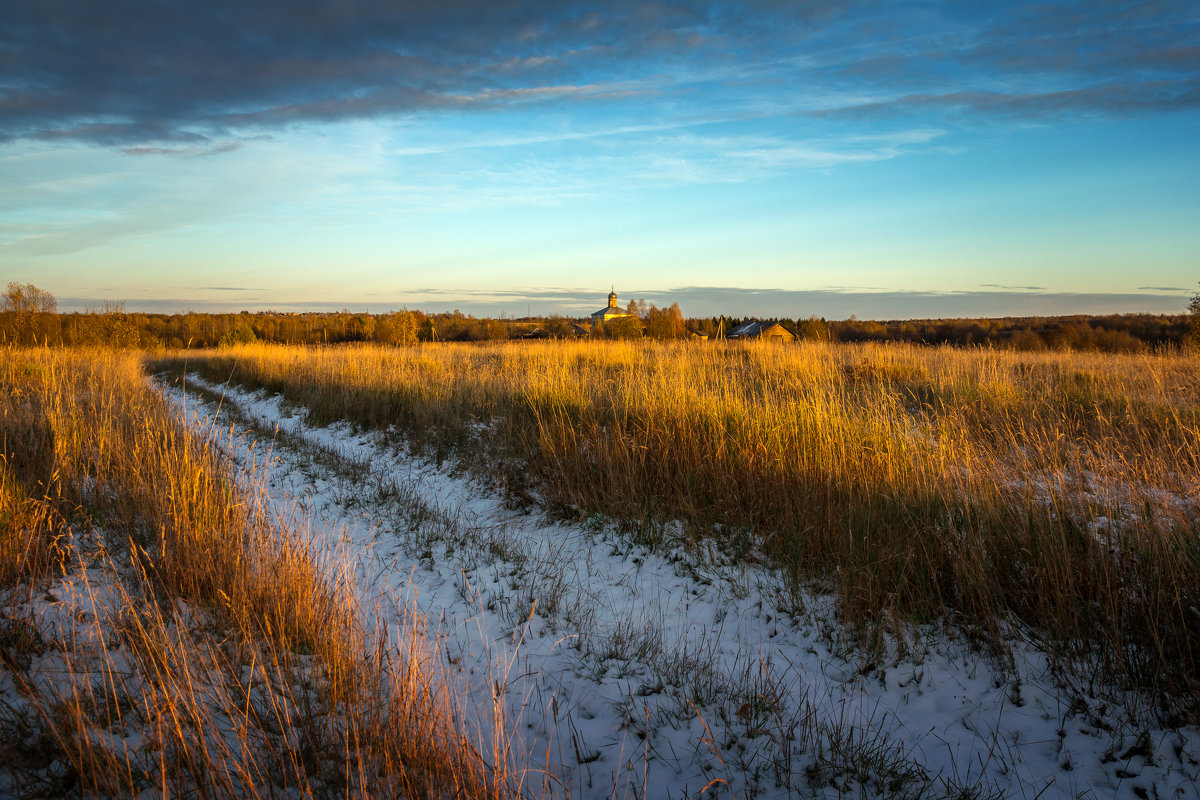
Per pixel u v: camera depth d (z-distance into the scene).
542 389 9.60
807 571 4.71
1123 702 3.16
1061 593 3.70
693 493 5.92
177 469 5.84
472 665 3.73
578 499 6.32
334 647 3.36
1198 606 3.37
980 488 4.76
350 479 7.79
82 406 10.06
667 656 3.85
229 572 4.06
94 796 2.36
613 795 2.74
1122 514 4.41
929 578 4.20
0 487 5.02
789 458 5.92
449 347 24.33
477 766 2.66
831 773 2.86
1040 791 2.71
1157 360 13.02
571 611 4.43
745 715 3.26
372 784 2.59
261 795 2.46
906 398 10.01
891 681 3.53
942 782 2.79
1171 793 2.62
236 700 3.03
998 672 3.51
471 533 5.91
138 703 2.97
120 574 4.32
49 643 3.38
